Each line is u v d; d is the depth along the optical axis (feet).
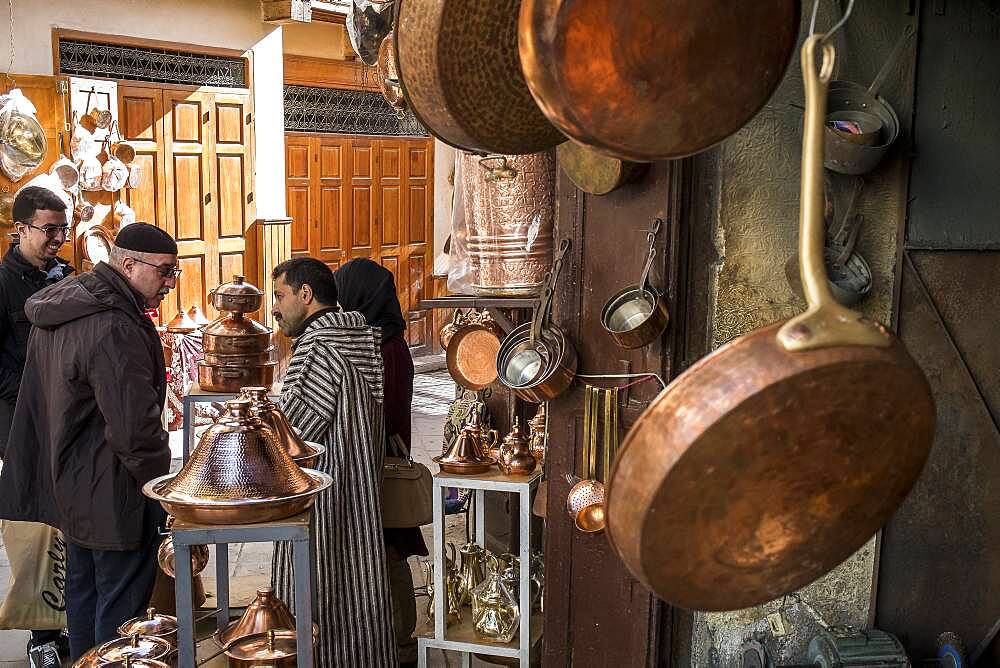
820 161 3.30
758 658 7.91
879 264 7.91
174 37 22.49
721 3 4.16
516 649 9.91
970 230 7.93
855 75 7.70
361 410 9.95
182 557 6.16
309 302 10.62
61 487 9.68
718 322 7.85
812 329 3.20
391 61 9.27
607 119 4.24
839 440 3.43
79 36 20.35
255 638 7.00
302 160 27.86
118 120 21.40
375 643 9.89
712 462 3.31
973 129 7.81
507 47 5.20
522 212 9.07
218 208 24.09
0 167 17.81
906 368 3.32
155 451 9.62
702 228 7.86
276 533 6.20
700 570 3.62
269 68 25.07
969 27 7.72
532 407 13.08
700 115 4.35
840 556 3.86
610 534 3.56
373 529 9.94
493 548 13.12
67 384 9.49
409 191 31.37
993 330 8.04
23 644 12.41
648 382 8.04
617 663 8.52
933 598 8.34
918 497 8.20
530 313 12.39
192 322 21.88
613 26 4.07
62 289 9.78
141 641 7.76
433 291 32.58
